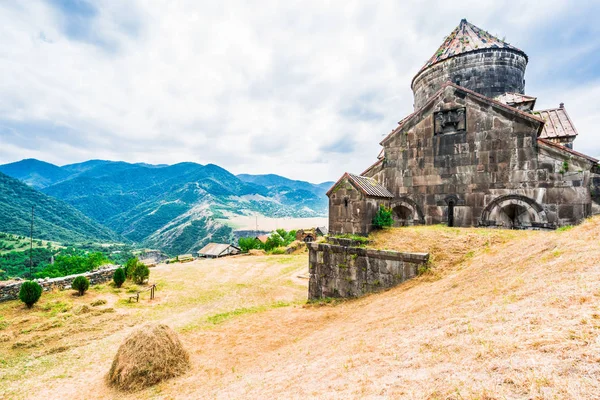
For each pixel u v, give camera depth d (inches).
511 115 555.2
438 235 523.5
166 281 1007.6
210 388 302.8
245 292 871.1
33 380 394.0
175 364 384.5
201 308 719.1
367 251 518.0
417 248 499.8
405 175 657.6
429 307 298.0
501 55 768.3
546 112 724.7
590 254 242.8
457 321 218.1
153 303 749.9
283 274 1163.9
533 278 246.4
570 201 505.7
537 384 116.6
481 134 581.0
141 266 957.2
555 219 515.2
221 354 424.5
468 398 120.8
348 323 385.4
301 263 1381.6
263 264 1386.6
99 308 668.1
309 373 225.1
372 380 168.9
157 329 397.4
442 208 617.0
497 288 261.0
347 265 546.0
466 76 792.3
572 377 115.1
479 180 582.2
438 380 144.2
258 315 604.1
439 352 176.6
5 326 563.2
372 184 631.2
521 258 328.5
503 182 559.8
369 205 580.1
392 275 493.0
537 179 531.5
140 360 369.4
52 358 457.4
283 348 385.7
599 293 173.8
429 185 631.2
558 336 144.7
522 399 112.0
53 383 385.4
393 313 338.3
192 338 506.0
